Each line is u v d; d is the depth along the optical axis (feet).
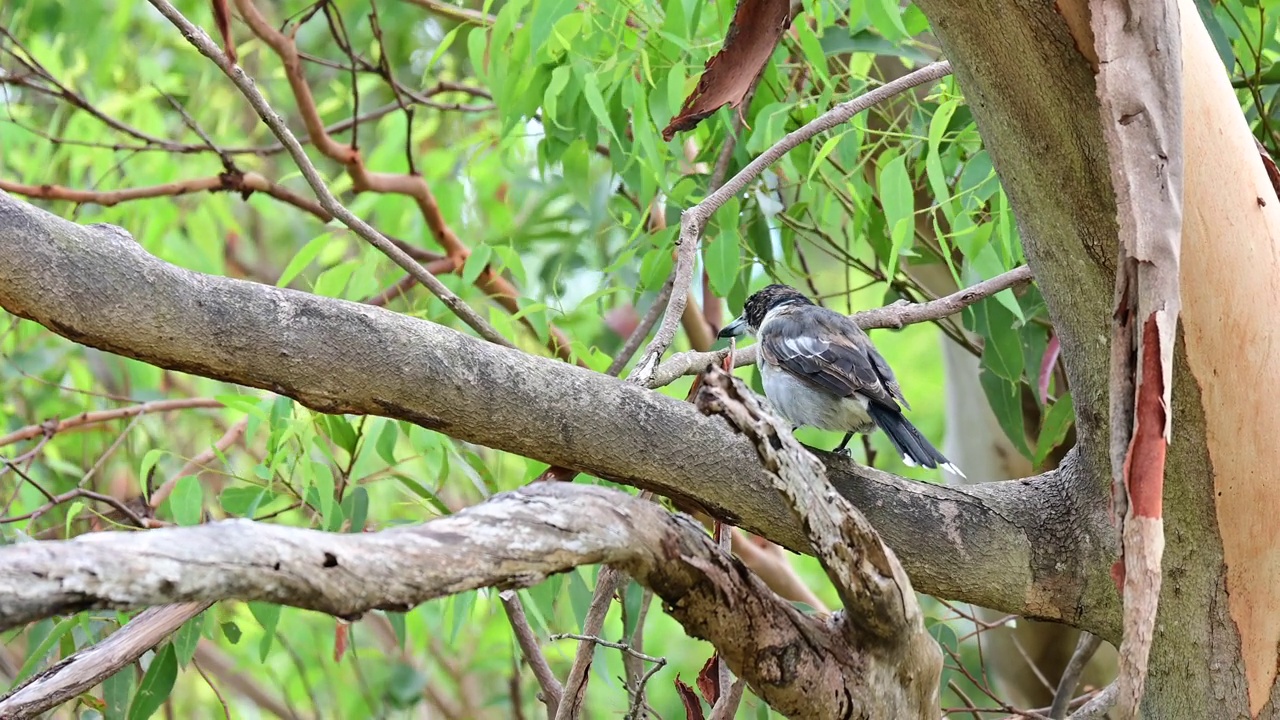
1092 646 33.63
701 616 17.02
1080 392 21.58
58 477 44.47
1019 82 19.15
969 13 18.76
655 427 20.93
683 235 25.58
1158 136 17.56
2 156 48.03
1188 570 20.90
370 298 35.63
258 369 19.75
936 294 44.19
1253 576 20.61
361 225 28.35
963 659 45.91
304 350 19.76
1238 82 34.09
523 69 32.91
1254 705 20.84
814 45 30.19
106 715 30.42
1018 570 22.11
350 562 13.46
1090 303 20.56
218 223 55.83
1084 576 22.07
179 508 30.89
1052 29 18.44
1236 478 20.22
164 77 49.60
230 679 58.59
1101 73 17.81
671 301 24.91
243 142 52.60
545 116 35.14
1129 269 17.56
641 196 35.47
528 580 14.87
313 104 40.32
